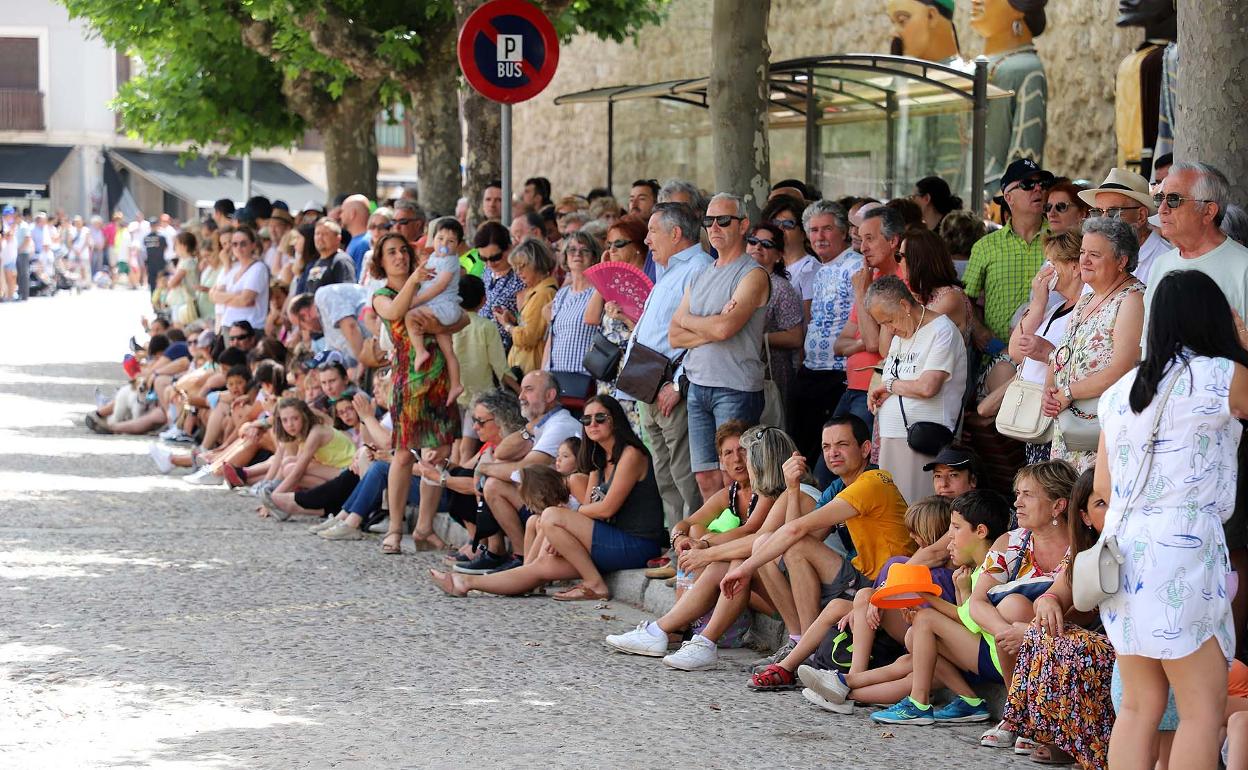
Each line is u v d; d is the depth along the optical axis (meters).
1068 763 6.79
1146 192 8.82
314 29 20.25
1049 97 18.75
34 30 56.91
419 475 12.09
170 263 45.00
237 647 8.84
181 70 24.78
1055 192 9.13
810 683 7.76
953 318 9.02
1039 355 8.18
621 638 8.89
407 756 6.86
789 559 8.45
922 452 8.80
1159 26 16.41
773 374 10.91
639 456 10.25
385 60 20.56
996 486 9.44
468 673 8.36
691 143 22.78
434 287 11.87
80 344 31.83
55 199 57.34
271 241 19.61
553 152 31.25
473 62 12.81
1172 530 5.52
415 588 10.62
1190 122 8.27
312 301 15.44
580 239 11.73
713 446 10.05
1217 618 5.54
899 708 7.48
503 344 13.52
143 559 11.40
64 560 11.25
